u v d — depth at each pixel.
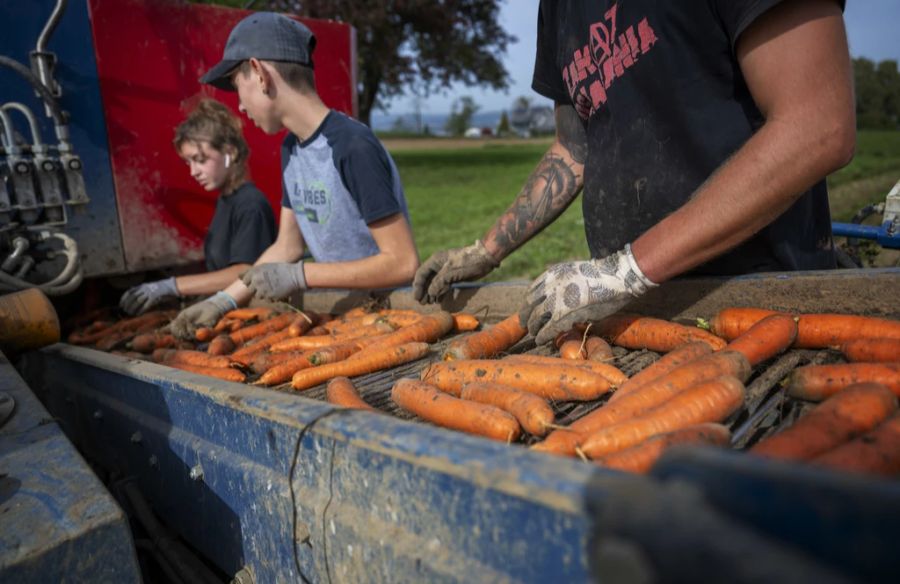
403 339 2.76
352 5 25.22
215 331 3.62
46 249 3.64
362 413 1.43
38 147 3.64
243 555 1.85
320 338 3.12
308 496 1.53
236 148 4.36
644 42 2.15
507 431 1.68
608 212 2.56
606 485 0.78
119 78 4.22
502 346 2.56
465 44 32.28
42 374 3.29
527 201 2.95
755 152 1.71
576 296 2.08
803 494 0.60
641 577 0.61
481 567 1.15
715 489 0.65
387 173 3.42
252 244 4.32
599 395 1.93
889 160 27.77
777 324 1.99
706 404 1.53
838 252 3.21
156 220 4.48
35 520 1.31
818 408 1.44
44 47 3.78
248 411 1.69
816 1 1.61
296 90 3.41
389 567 1.32
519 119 141.00
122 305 4.09
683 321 2.46
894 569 0.55
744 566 0.54
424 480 1.23
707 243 1.84
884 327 1.90
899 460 1.21
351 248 3.78
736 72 2.04
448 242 13.32
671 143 2.24
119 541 1.33
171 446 2.11
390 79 30.69
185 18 4.50
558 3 2.57
